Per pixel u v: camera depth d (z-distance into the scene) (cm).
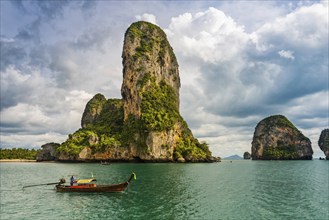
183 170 9075
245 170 9762
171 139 15412
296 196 4284
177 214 3142
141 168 9994
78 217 3041
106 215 3100
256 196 4241
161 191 4556
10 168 11312
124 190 4634
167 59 19988
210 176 7200
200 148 17075
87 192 4428
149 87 17388
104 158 15700
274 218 3055
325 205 3675
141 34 19188
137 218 2991
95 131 18162
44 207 3500
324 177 7281
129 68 17838
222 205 3600
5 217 3080
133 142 15225
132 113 16988
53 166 12381
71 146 16738
